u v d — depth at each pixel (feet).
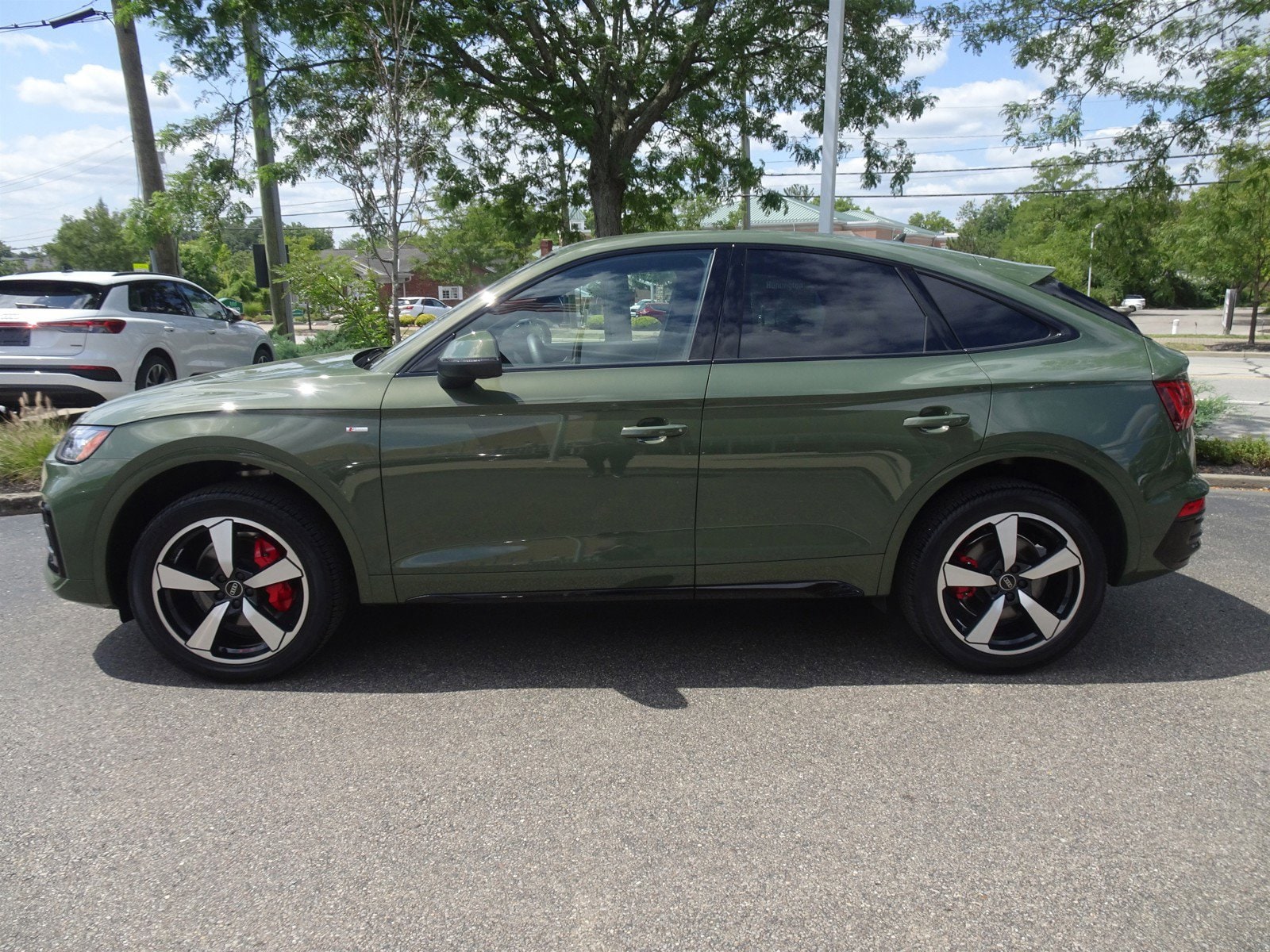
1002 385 10.83
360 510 10.72
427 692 10.95
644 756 9.36
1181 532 11.18
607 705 10.55
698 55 38.75
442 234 127.95
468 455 10.68
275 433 10.59
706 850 7.73
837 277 11.28
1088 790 8.64
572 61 37.50
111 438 10.84
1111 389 10.93
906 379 10.80
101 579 11.07
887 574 11.16
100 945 6.58
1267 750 9.39
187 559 11.02
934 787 8.72
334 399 10.74
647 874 7.41
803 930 6.73
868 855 7.64
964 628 11.21
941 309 11.23
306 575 10.91
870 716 10.25
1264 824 8.06
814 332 11.09
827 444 10.76
